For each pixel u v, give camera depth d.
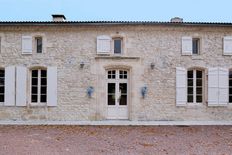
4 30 14.30
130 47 14.30
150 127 12.30
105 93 14.31
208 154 7.43
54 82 14.22
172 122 13.66
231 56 14.49
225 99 14.34
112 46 14.45
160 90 14.24
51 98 14.19
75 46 14.34
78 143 8.77
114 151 7.71
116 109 14.41
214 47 14.45
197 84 14.59
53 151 7.66
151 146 8.36
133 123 13.32
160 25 14.22
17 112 14.23
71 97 14.22
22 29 14.31
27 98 14.22
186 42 14.37
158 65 14.30
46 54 14.31
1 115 14.23
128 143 8.80
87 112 14.19
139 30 14.35
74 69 14.30
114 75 14.52
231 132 11.04
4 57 14.30
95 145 8.48
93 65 14.30
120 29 14.31
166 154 7.39
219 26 14.30
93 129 11.71
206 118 14.29
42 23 14.07
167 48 14.36
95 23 14.10
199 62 14.38
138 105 14.17
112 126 12.56
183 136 10.09
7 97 14.21
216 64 14.43
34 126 12.52
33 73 14.54
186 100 14.27
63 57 14.32
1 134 10.40
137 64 14.27
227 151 7.78
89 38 14.38
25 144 8.55
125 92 14.51
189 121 14.03
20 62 14.31
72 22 14.02
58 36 14.36
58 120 14.15
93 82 14.27
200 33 14.44
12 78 14.26
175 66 14.34
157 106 14.20
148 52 14.32
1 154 7.26
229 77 14.69
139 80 14.24
